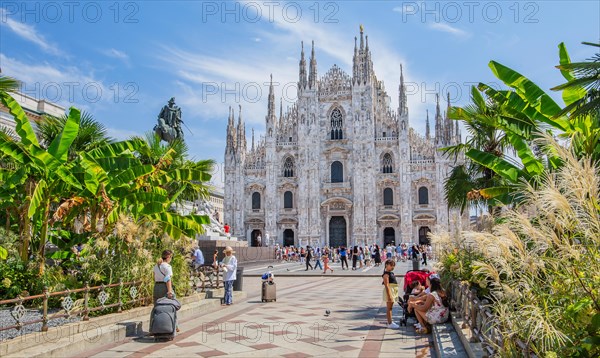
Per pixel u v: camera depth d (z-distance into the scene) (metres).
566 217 7.70
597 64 11.28
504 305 8.14
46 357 11.73
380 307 21.67
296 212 91.00
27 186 19.36
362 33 91.38
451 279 17.80
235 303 23.16
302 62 93.44
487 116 19.84
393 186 88.00
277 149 93.06
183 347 13.48
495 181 22.83
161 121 37.59
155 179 23.22
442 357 11.23
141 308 17.41
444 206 84.19
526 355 6.97
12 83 16.45
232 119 94.94
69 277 18.34
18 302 12.59
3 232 19.97
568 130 17.48
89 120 24.59
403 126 87.38
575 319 7.07
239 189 92.38
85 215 22.62
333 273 46.09
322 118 92.44
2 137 18.05
